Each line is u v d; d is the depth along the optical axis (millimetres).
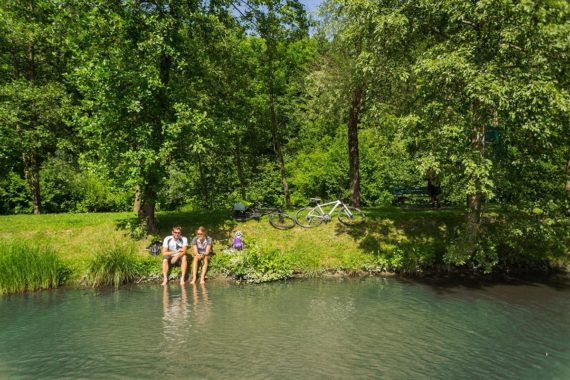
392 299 11078
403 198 21797
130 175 12648
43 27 17766
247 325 9117
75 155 21391
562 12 9836
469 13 10398
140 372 6992
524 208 12297
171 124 12781
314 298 11172
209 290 11938
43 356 7621
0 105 16266
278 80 20297
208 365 7227
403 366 7250
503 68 10320
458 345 8141
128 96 12727
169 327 9000
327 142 27969
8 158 18797
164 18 13383
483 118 11047
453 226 15305
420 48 12398
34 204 19266
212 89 15742
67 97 17875
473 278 13180
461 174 11094
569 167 13477
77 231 14547
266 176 25875
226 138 15195
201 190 21359
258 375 6887
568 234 12523
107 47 13016
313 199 15719
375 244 14484
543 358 7598
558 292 11742
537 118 10055
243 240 14266
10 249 12258
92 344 8125
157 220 15086
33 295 11461
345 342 8234
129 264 12781
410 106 12844
